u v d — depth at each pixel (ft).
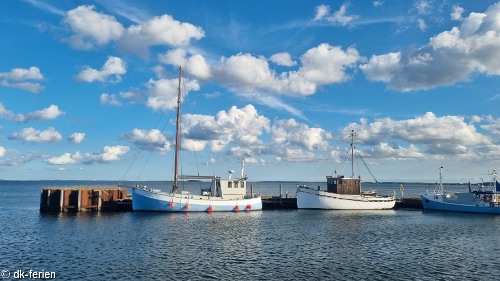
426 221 229.45
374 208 296.92
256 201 266.77
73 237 153.89
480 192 283.38
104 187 258.57
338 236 167.94
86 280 98.37
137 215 223.92
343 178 292.81
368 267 114.73
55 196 237.25
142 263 115.03
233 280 100.42
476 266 116.88
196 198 240.32
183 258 122.21
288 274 106.63
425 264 118.83
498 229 195.31
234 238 157.99
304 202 287.48
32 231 168.14
